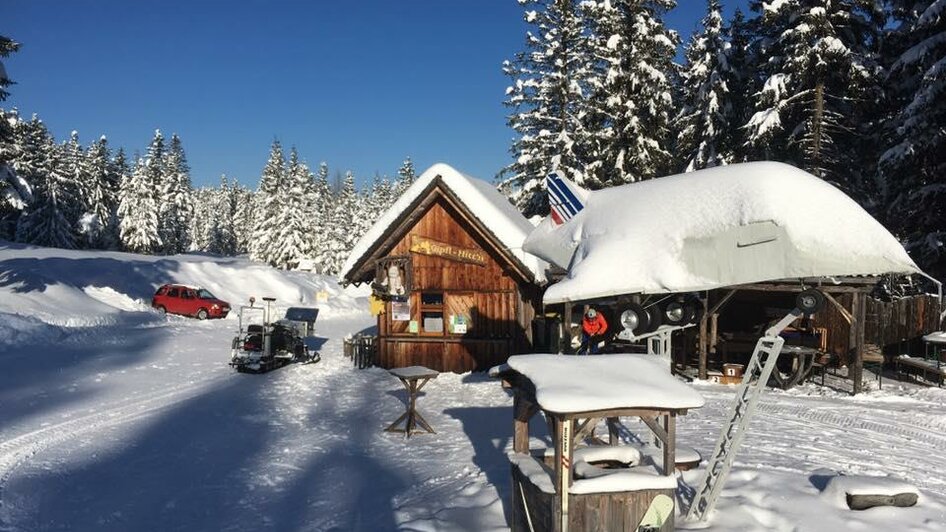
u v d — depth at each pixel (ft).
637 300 27.04
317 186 286.87
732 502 25.80
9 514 26.55
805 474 29.55
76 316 85.56
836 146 82.84
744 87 101.30
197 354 71.20
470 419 43.78
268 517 27.27
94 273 119.24
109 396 48.80
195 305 108.27
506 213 63.41
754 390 23.15
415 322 64.23
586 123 97.40
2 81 79.56
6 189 85.87
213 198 412.36
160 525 26.40
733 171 25.09
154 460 34.55
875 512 24.72
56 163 193.77
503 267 62.03
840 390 52.60
